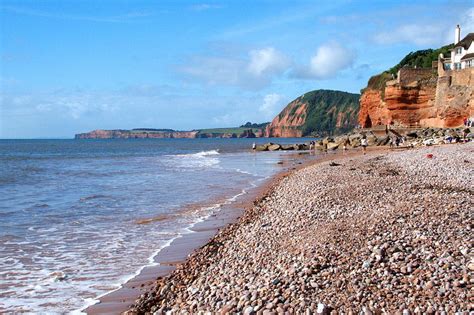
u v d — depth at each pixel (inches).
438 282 314.5
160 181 1346.0
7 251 551.8
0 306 379.9
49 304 383.9
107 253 541.3
